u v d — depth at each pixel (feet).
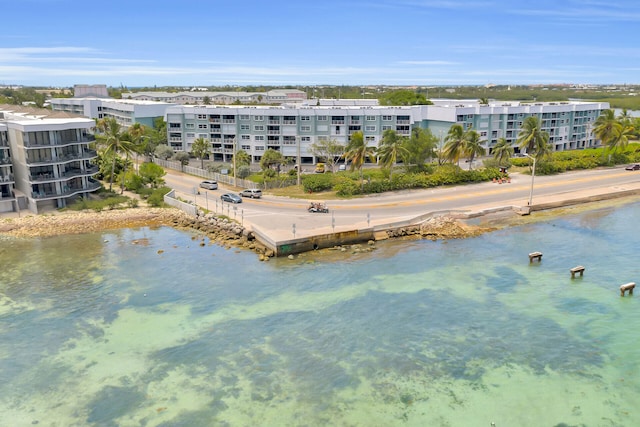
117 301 179.73
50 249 231.50
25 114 345.72
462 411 123.54
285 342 153.28
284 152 467.93
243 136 474.08
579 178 366.43
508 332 158.51
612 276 198.80
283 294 183.62
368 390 131.44
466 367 140.77
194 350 149.38
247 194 304.91
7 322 166.20
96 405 126.72
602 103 567.18
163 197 301.63
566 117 533.14
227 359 144.97
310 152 456.04
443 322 164.66
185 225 263.70
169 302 178.60
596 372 138.10
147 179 339.77
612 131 418.10
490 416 121.70
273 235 223.30
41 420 122.01
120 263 213.87
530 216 277.85
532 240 239.09
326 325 162.81
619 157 426.10
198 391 131.54
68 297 183.11
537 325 162.40
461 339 154.71
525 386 132.67
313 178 327.26
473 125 483.92
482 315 168.86
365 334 157.58
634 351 147.43
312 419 120.98
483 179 350.64
